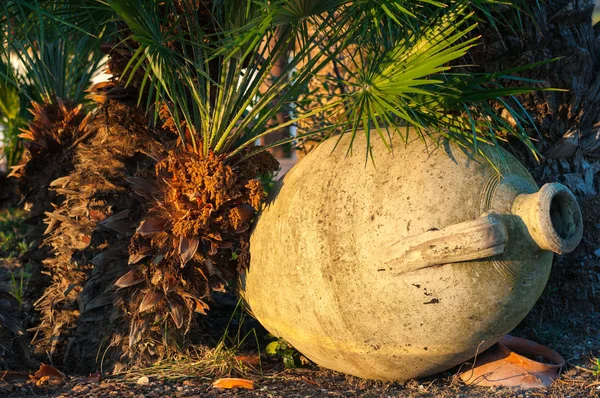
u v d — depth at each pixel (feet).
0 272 19.53
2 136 29.30
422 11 13.39
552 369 12.84
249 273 13.29
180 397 12.32
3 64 23.00
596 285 14.84
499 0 13.97
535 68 14.49
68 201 14.39
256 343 14.97
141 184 13.26
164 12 13.61
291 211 12.45
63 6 15.65
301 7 11.57
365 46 14.69
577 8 14.69
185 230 12.94
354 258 11.54
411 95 12.50
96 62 19.75
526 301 11.68
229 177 13.04
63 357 14.19
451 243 10.92
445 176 11.45
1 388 12.71
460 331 11.51
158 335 13.75
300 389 12.75
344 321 11.87
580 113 14.85
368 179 11.82
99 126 14.51
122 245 13.71
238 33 12.75
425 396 12.23
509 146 14.67
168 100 14.03
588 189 15.24
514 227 11.23
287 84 13.24
